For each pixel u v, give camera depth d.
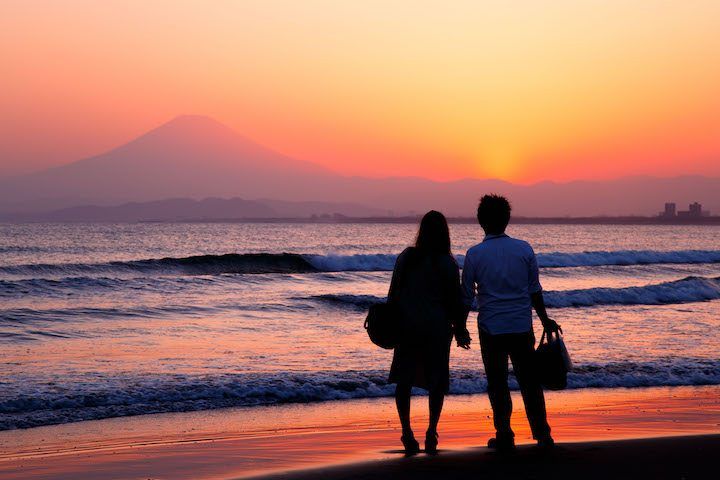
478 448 13.70
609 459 11.90
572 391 23.47
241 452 13.99
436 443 13.30
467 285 13.09
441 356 13.23
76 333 33.53
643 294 56.59
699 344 33.41
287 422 18.50
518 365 13.03
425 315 13.09
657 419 18.05
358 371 25.08
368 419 18.98
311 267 80.75
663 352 30.91
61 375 23.53
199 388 21.91
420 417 19.17
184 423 18.31
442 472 11.09
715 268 93.12
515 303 12.80
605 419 18.03
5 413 18.92
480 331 13.09
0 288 50.19
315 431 17.20
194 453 13.96
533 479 10.58
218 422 18.48
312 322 39.56
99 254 131.12
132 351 28.91
